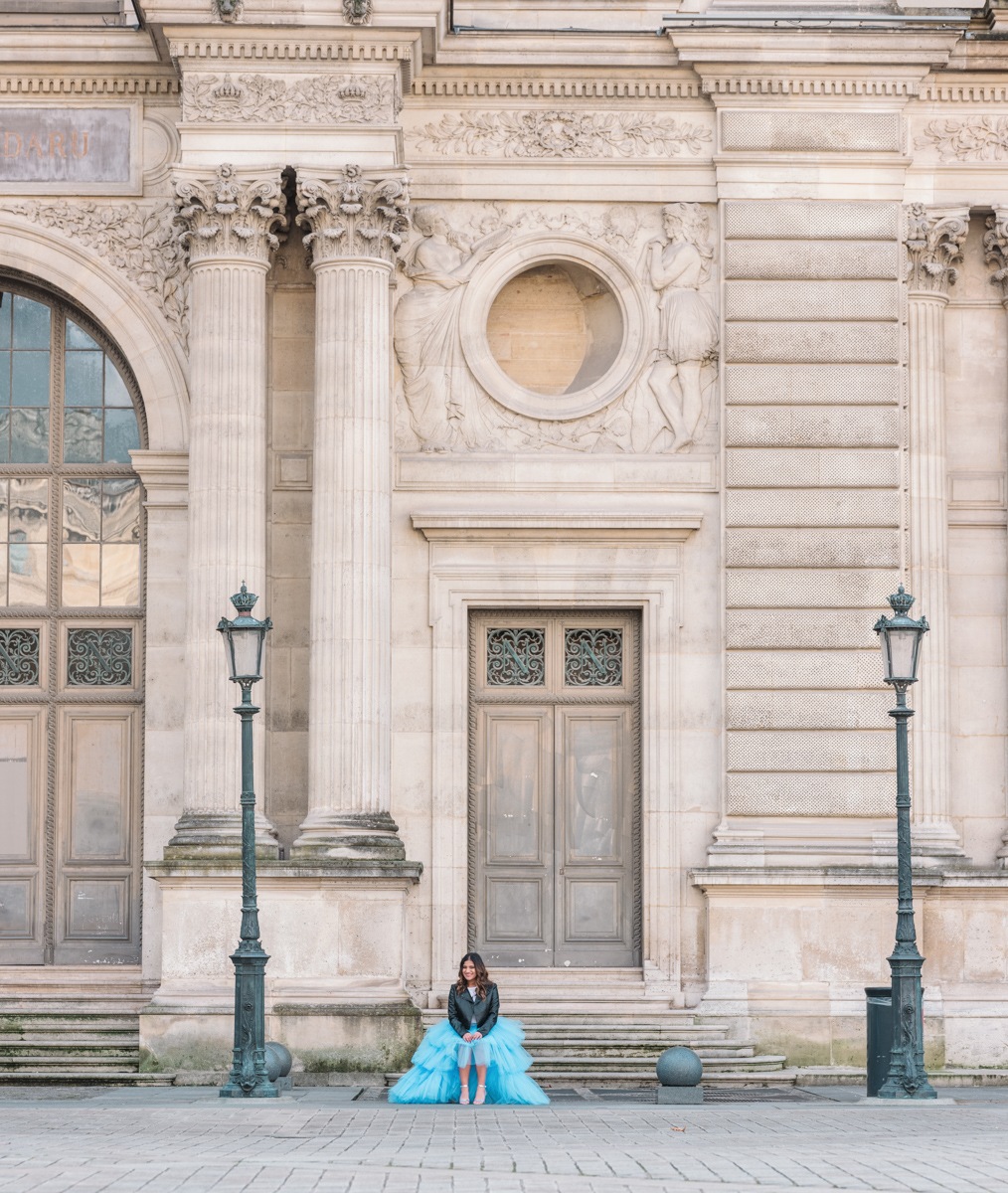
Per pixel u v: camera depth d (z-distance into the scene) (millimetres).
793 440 28094
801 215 28391
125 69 28234
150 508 28125
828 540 27953
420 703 27875
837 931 27172
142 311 28328
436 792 27688
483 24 28594
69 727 28812
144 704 28562
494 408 28438
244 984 22500
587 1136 17891
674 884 27656
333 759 26344
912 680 22734
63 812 28672
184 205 26953
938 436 28500
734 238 28375
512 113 28625
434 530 27953
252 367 27062
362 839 26047
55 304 29328
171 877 25781
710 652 28094
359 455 26750
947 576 28562
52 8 28359
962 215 28531
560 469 28250
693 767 27922
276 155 27016
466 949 27641
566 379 29250
